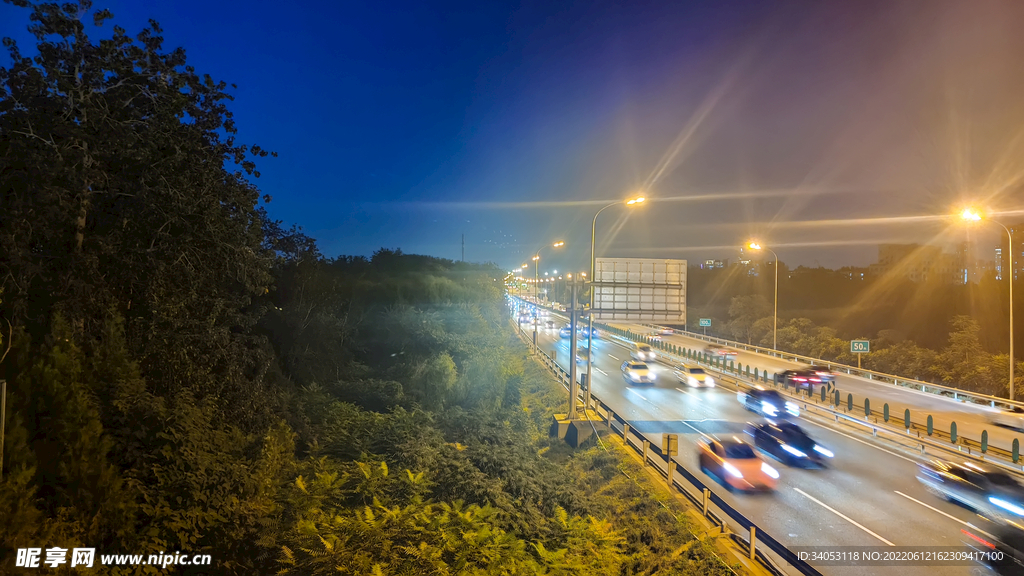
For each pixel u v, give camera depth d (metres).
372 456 14.52
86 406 8.47
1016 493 14.60
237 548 9.38
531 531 12.19
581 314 27.14
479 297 46.94
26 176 9.52
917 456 20.95
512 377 33.31
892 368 43.22
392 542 9.93
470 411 23.66
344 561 9.22
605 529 12.80
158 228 11.66
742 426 25.58
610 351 55.66
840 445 22.59
